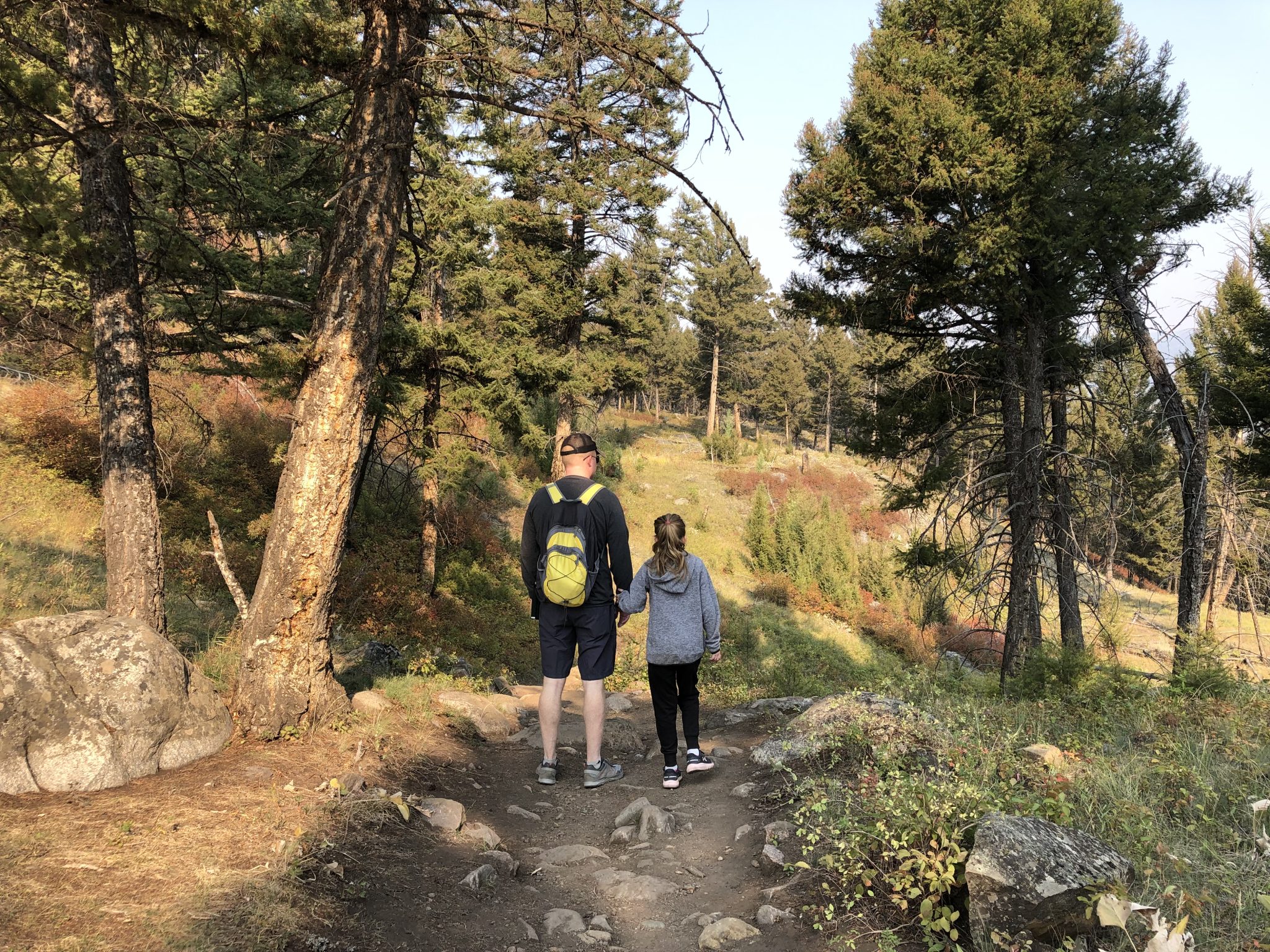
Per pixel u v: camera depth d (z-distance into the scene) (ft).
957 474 43.32
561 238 69.41
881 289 41.34
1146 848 9.95
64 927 7.50
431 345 50.24
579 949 9.46
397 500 69.46
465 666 34.60
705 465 147.54
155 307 31.32
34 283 27.09
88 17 16.17
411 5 15.72
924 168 36.70
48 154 20.44
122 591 17.72
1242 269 54.08
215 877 9.05
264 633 15.08
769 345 214.28
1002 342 40.78
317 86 27.22
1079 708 19.31
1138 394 43.50
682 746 20.61
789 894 10.52
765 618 86.48
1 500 41.32
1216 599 53.57
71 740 11.44
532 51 16.66
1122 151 35.60
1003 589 43.09
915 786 11.16
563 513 15.02
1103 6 35.47
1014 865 8.38
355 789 12.84
